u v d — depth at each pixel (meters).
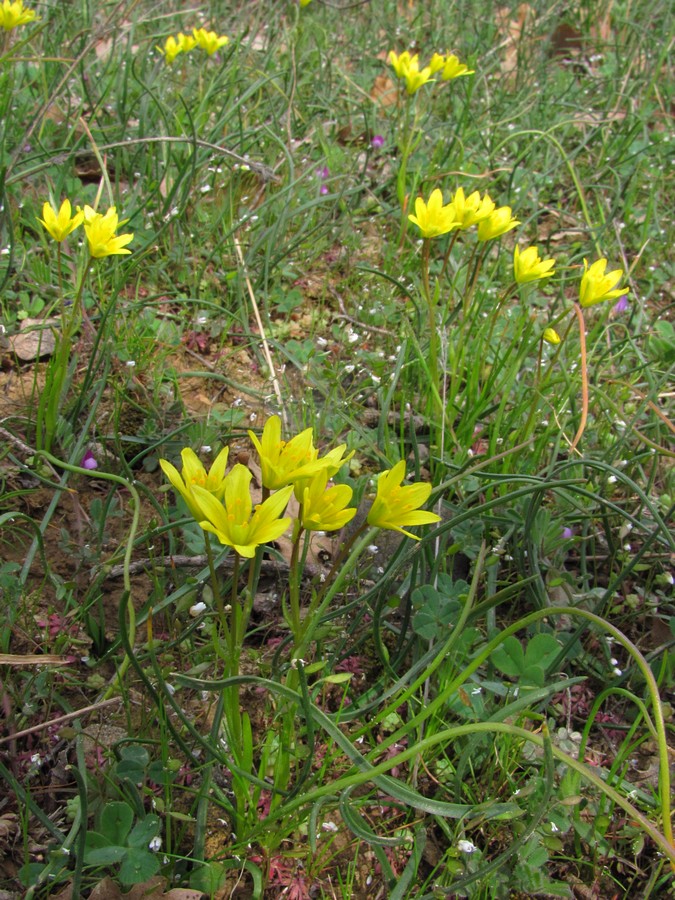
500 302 0.37
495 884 0.24
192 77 0.63
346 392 0.41
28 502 0.33
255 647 0.30
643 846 0.26
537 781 0.25
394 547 0.33
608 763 0.29
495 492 0.36
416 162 0.58
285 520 0.20
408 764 0.28
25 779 0.25
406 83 0.53
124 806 0.23
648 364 0.40
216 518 0.19
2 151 0.44
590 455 0.38
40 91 0.56
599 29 0.84
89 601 0.29
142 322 0.42
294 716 0.24
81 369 0.39
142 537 0.29
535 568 0.31
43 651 0.28
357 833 0.22
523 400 0.38
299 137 0.60
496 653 0.28
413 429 0.33
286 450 0.20
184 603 0.26
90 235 0.32
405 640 0.30
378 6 0.85
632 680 0.31
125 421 0.37
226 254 0.48
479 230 0.36
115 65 0.62
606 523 0.34
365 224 0.55
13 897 0.23
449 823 0.26
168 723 0.23
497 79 0.73
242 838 0.24
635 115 0.65
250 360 0.43
